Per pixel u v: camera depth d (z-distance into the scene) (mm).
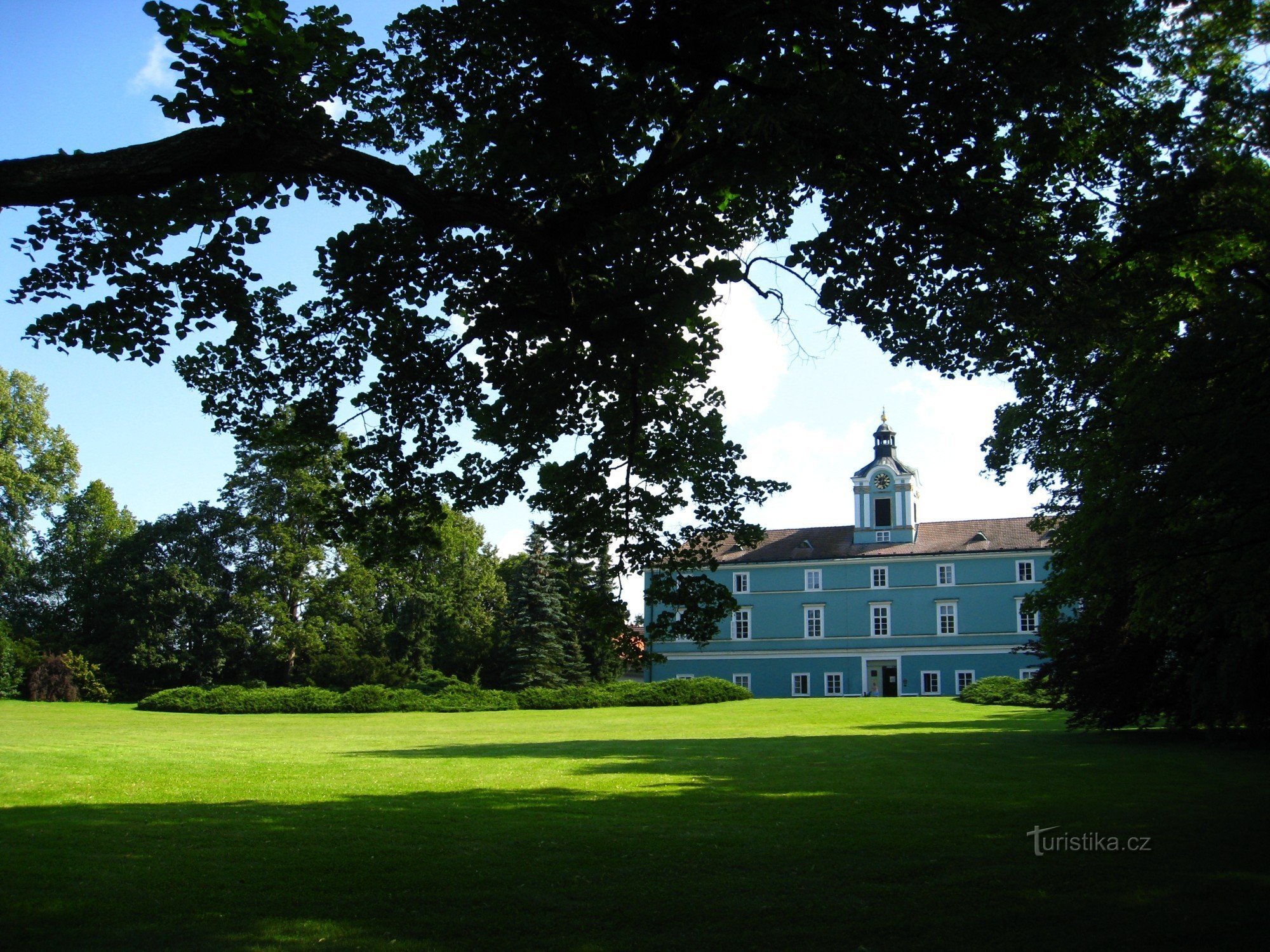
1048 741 25609
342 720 43188
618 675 67625
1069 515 17906
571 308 11578
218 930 7191
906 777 17031
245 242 10789
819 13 8859
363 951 6715
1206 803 13305
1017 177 10883
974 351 11734
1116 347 11203
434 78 11539
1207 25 9383
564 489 13766
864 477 71312
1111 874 8883
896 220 10555
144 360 11047
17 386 57281
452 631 67188
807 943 6891
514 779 16969
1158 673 24984
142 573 62969
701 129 11344
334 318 12695
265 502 57688
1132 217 10672
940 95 9461
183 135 8367
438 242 11789
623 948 6793
